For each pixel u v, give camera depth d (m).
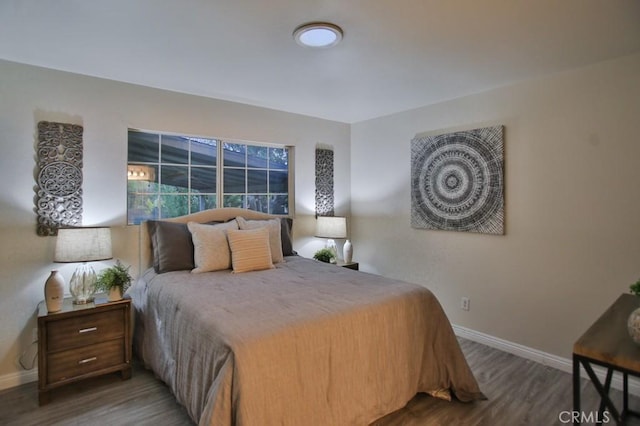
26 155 2.60
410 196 3.90
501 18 1.92
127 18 1.93
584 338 1.42
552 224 2.81
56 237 2.70
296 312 1.92
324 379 1.81
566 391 2.45
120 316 2.58
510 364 2.85
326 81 2.97
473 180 3.28
